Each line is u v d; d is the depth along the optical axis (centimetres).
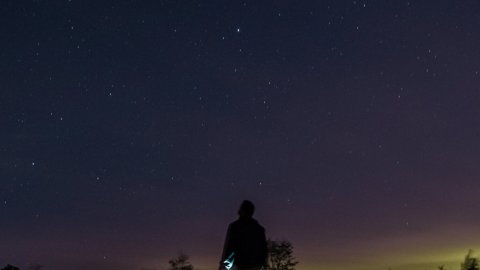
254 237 748
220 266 750
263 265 748
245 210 764
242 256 738
